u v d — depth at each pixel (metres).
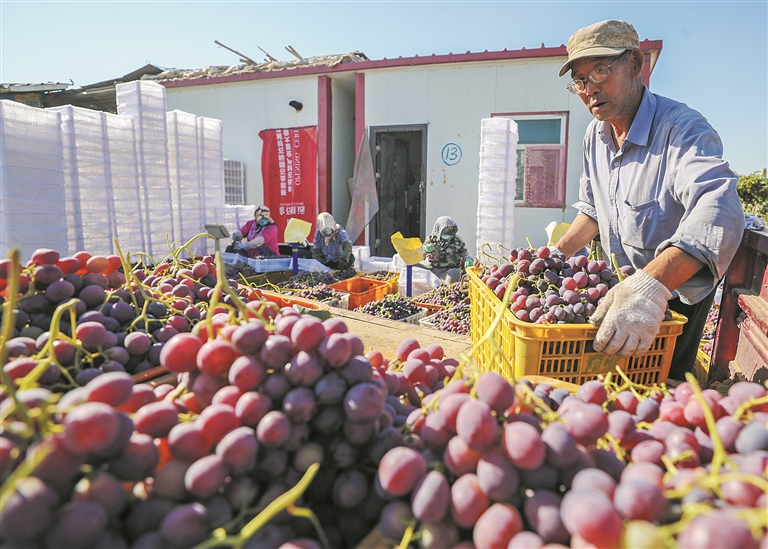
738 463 0.91
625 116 2.41
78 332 1.27
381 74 9.09
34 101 11.25
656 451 0.96
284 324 1.09
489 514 0.79
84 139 5.07
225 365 1.00
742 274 2.43
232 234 7.56
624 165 2.48
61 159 4.86
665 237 2.34
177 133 6.33
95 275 1.58
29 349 1.18
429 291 5.82
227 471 0.83
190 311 1.67
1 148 4.42
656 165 2.29
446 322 4.21
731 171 1.96
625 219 2.48
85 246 5.14
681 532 0.64
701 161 2.03
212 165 6.96
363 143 9.41
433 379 1.39
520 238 8.78
